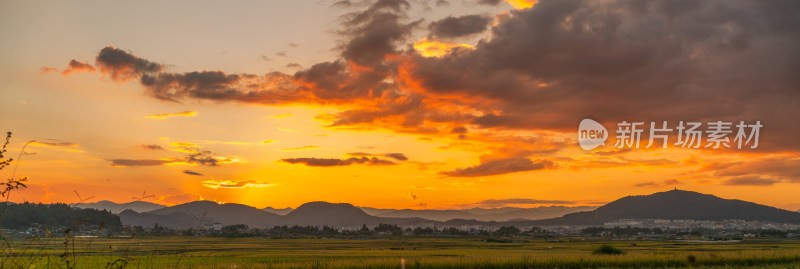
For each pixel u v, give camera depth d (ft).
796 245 586.45
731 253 175.22
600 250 237.66
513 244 594.65
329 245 534.78
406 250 393.70
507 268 144.97
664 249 412.98
